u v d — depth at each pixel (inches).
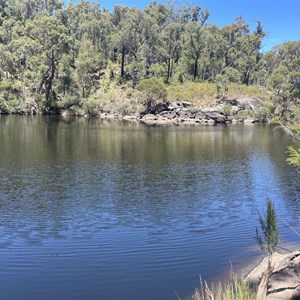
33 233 596.7
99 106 3567.9
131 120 3221.0
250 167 1184.2
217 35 4571.9
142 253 520.4
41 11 6003.9
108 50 4889.3
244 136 2128.4
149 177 1018.1
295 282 389.1
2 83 3722.9
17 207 731.4
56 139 1793.8
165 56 4416.8
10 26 5103.3
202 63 4483.3
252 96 3563.0
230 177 1037.8
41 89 3875.5
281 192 883.4
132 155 1379.2
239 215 705.6
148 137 1987.0
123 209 730.8
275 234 365.1
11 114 3491.6
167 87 3752.5
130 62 4505.4
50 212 703.1
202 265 482.9
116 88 4055.1
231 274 442.3
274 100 2935.5
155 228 626.8
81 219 667.4
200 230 621.0
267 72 4815.5
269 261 366.9
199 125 2913.4
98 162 1221.1
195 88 3700.8
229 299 330.6
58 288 423.8
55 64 3922.2
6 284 433.7
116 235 592.7
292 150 532.7
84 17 5511.8
